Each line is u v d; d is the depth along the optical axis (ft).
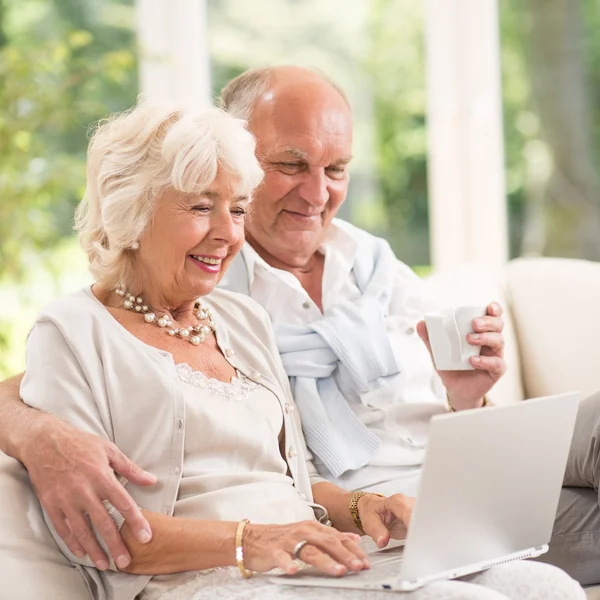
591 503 7.54
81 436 5.84
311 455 7.72
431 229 14.90
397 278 8.79
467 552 5.55
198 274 6.66
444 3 14.40
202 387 6.63
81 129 13.92
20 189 12.87
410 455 8.00
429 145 14.76
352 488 7.72
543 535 6.00
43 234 13.30
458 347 7.22
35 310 13.80
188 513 6.30
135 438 6.31
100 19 14.05
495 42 14.51
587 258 14.53
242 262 8.28
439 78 14.56
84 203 6.95
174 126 6.40
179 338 6.85
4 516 5.97
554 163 14.56
